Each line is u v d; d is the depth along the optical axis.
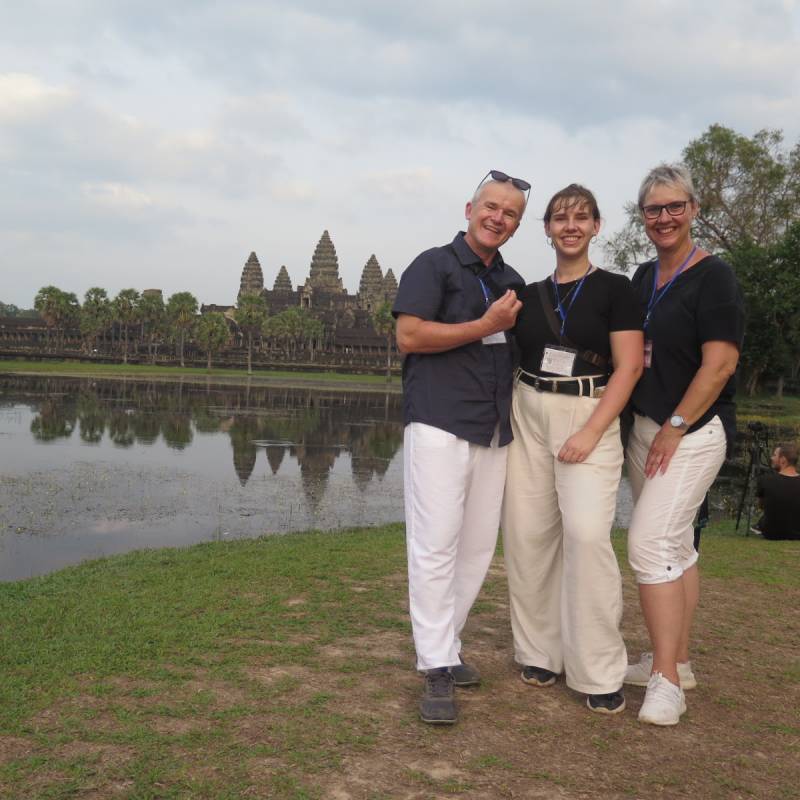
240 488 16.50
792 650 4.83
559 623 4.03
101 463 19.45
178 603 5.56
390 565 7.23
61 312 117.56
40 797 2.73
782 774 3.12
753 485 11.59
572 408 3.78
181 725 3.35
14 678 3.89
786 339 44.22
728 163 37.25
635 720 3.61
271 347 138.75
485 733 3.37
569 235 3.75
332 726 3.36
